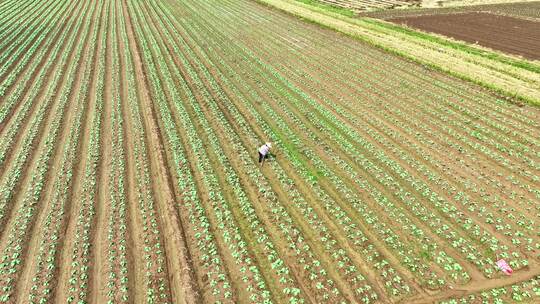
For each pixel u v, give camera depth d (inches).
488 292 565.3
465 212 741.3
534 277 594.2
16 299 548.1
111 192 764.0
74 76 1331.2
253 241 666.2
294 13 2277.3
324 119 1093.1
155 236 665.6
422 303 552.1
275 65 1488.7
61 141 952.9
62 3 2498.8
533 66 1501.0
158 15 2215.8
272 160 890.7
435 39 1865.2
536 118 1110.4
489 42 1834.4
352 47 1713.8
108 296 555.2
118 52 1576.0
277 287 580.7
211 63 1469.0
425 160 906.7
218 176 834.8
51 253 619.2
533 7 2645.2
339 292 565.3
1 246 638.5
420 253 639.8
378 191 788.0
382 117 1109.1
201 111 1107.3
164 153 903.7
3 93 1194.6
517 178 845.8
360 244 652.7
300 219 717.9
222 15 2236.7
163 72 1375.5
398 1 2854.3
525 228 695.7
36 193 759.1
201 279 593.0
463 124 1075.9
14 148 922.1
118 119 1054.4
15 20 2065.7
